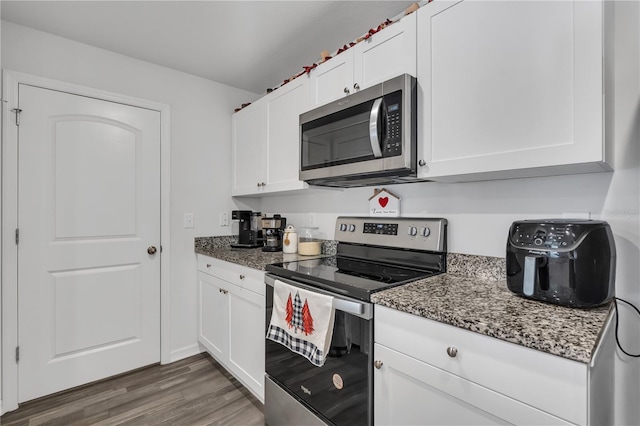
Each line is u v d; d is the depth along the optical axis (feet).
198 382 7.04
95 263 6.97
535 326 2.67
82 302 6.84
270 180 7.34
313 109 5.77
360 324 3.92
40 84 6.30
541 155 3.29
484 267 4.63
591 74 2.97
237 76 8.42
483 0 3.74
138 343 7.55
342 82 5.49
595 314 2.97
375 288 3.98
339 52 5.67
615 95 3.56
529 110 3.37
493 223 4.62
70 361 6.69
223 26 6.16
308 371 4.63
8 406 5.94
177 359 8.08
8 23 6.00
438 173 4.16
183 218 8.19
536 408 2.52
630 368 3.54
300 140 6.04
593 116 2.97
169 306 7.93
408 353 3.43
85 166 6.84
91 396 6.47
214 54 7.26
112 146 7.16
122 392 6.63
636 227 3.49
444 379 3.10
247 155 8.26
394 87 4.40
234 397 6.48
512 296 3.64
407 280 4.43
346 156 5.13
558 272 3.14
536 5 3.33
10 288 6.00
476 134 3.80
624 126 3.54
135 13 5.76
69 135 6.65
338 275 4.79
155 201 7.75
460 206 4.99
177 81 8.10
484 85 3.73
